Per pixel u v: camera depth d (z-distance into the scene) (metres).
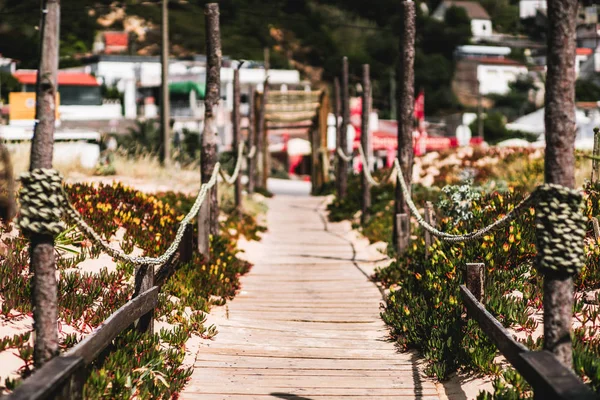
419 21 99.62
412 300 10.35
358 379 8.35
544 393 5.31
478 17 105.00
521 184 19.39
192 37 96.50
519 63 97.81
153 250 11.66
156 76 61.47
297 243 19.64
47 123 6.08
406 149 15.85
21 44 56.53
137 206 13.79
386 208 22.42
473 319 8.51
